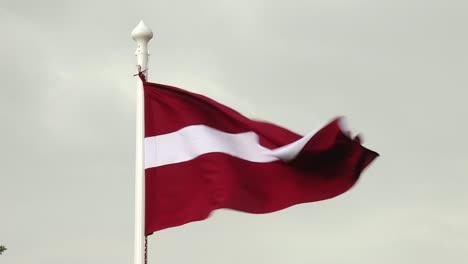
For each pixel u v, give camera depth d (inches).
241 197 1723.7
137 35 1786.4
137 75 1779.0
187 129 1752.0
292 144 1737.2
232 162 1740.9
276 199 1765.5
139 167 1733.5
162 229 1715.1
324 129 1715.1
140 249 1700.3
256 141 1782.7
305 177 1779.0
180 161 1740.9
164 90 1769.2
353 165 1790.1
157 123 1758.1
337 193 1784.0
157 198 1726.1
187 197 1721.2
